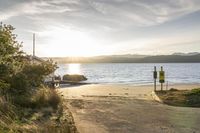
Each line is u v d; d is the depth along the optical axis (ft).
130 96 73.77
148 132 36.70
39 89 50.06
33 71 57.67
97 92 84.02
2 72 44.42
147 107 55.11
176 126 39.99
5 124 25.49
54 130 28.71
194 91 70.69
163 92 77.66
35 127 27.78
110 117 45.27
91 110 50.96
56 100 46.24
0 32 46.44
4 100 33.12
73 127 33.96
